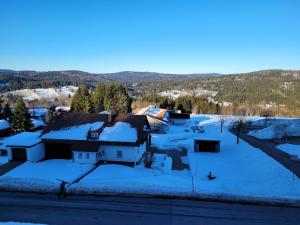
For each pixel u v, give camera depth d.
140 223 18.77
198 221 19.09
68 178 26.92
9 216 19.59
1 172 28.92
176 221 19.08
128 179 26.70
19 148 33.19
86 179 26.83
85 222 18.81
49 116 67.12
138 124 36.03
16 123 54.38
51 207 21.12
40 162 32.88
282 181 26.19
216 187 24.88
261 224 18.70
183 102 106.50
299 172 29.06
